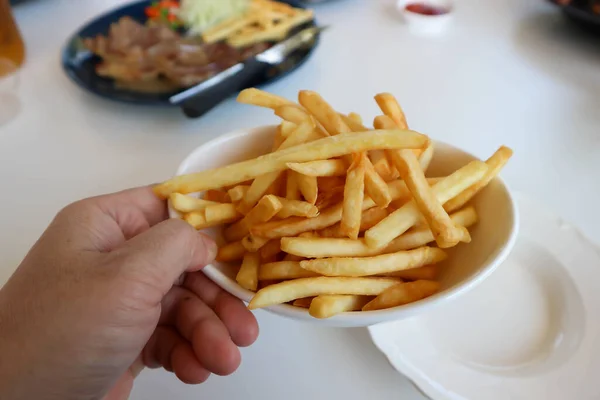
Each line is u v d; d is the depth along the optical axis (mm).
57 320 168
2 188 307
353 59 430
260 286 196
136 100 344
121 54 386
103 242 203
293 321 239
